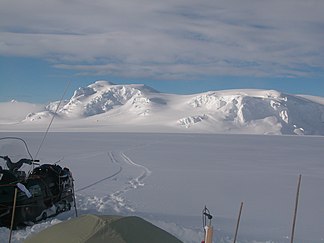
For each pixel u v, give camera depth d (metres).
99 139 54.59
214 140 58.22
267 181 17.22
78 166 21.27
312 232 9.09
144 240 5.41
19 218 7.87
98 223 5.49
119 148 36.62
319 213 11.12
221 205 11.95
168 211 10.84
